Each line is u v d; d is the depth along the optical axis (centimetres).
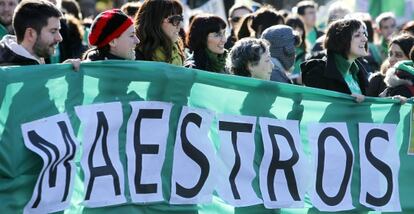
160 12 1731
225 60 1895
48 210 1421
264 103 1630
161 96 1524
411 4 3588
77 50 2275
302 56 2638
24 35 1516
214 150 1577
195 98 1561
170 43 1750
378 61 2969
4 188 1388
